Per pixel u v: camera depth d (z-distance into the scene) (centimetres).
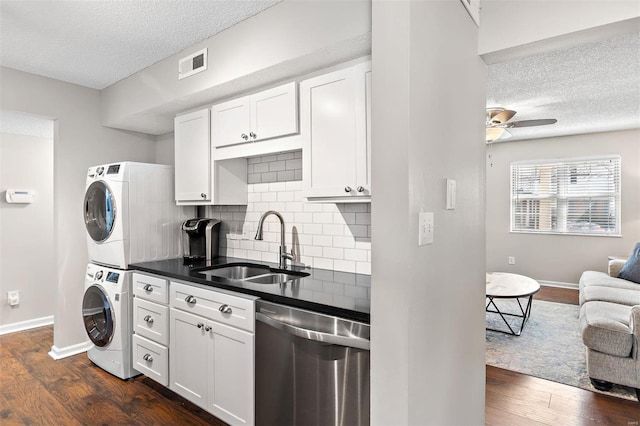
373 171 121
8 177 389
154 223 289
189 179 280
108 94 323
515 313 430
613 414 227
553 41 160
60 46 247
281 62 201
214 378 208
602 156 530
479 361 190
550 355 314
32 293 403
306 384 167
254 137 231
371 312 122
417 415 121
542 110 407
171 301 237
